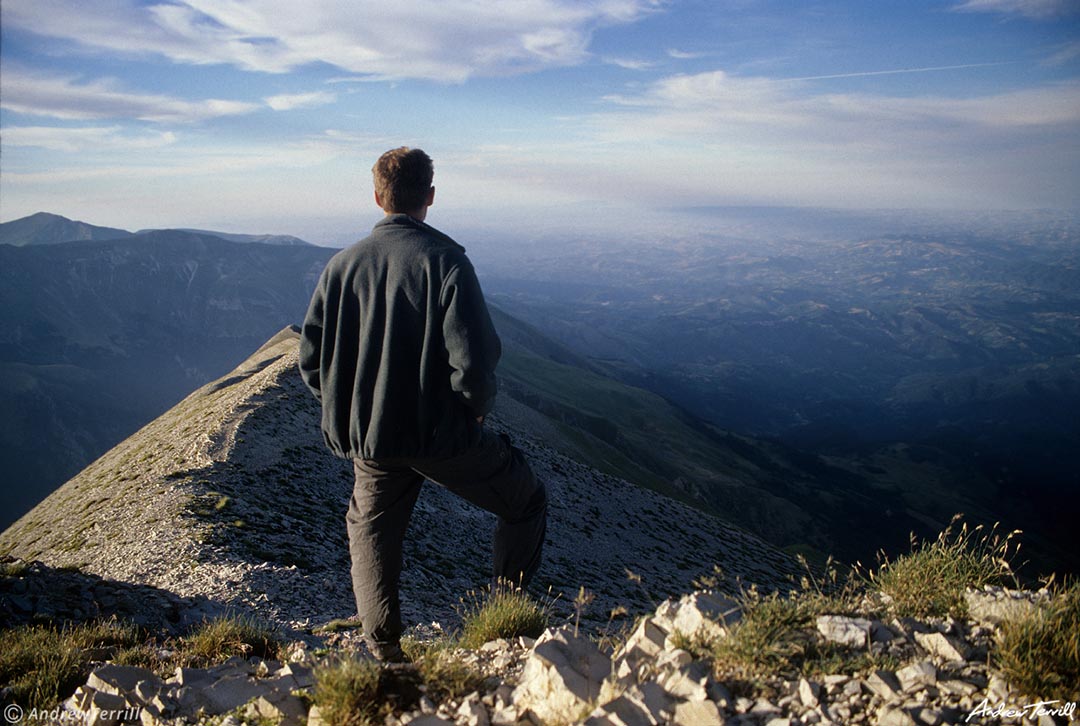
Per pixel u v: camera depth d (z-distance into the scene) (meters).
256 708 3.37
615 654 3.13
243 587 14.04
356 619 11.11
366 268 3.49
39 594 9.12
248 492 24.98
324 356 3.59
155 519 20.44
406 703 3.08
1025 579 3.29
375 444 3.38
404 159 3.57
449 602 18.62
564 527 41.50
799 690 2.63
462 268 3.39
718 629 3.00
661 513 55.75
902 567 3.50
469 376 3.27
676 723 2.49
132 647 6.55
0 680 5.26
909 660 2.82
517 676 3.44
